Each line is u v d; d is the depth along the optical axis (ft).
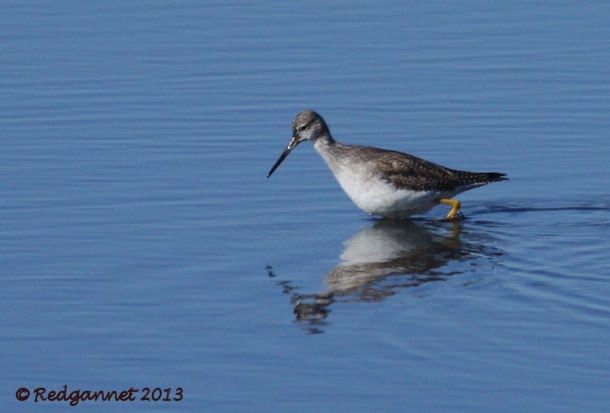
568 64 89.81
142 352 52.13
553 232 66.49
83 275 60.18
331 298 57.26
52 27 96.99
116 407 47.91
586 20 97.86
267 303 56.85
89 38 95.04
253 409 47.52
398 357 51.19
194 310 56.18
